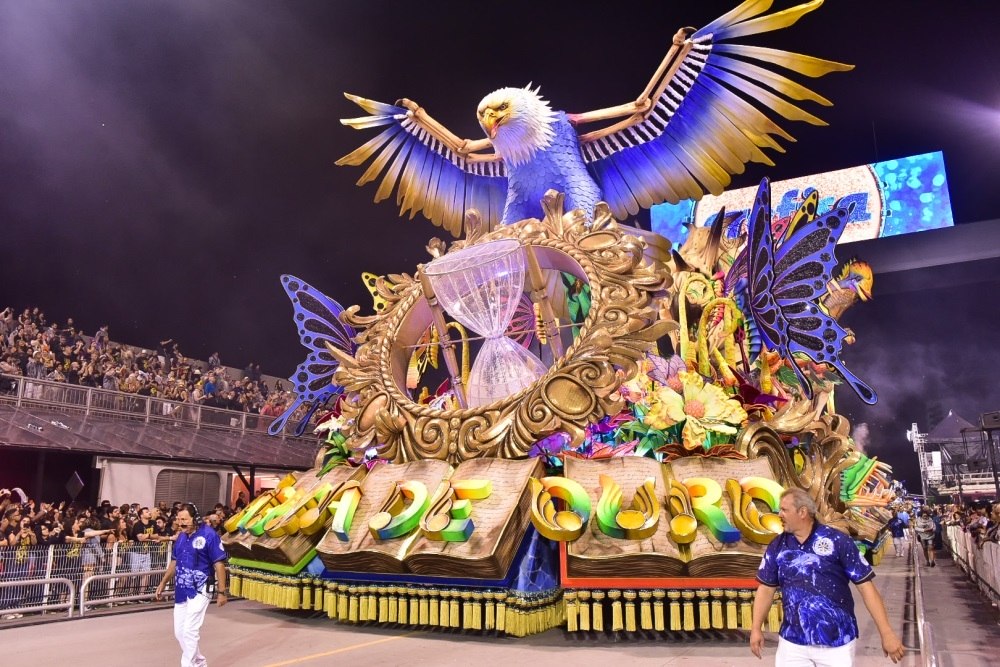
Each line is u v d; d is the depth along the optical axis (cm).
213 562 637
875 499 1222
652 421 935
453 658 706
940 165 3080
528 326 1288
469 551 773
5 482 1563
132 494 1775
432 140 1411
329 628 885
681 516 768
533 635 815
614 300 948
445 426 944
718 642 763
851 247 3116
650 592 758
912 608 1052
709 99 1230
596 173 1362
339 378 1057
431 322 1129
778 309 1070
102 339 2123
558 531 766
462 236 1464
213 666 691
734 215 1669
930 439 3319
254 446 1953
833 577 382
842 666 368
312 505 954
